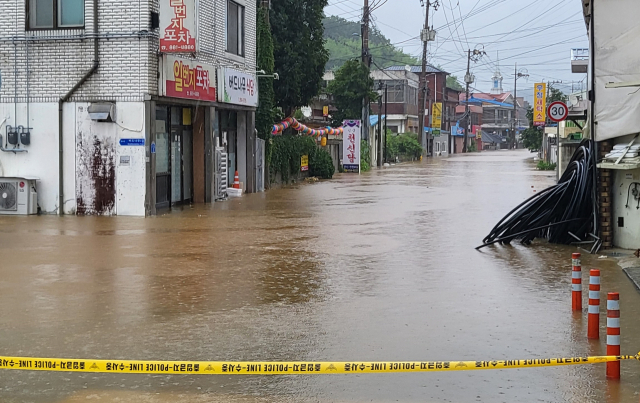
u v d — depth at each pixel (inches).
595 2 523.2
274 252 534.0
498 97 5620.1
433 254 529.3
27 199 759.1
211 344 300.0
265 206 884.6
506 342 303.1
